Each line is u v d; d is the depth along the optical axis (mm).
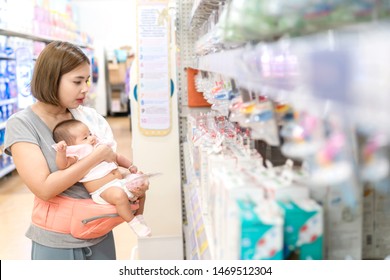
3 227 4371
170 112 3725
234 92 1733
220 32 1337
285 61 844
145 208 3795
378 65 492
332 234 1018
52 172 2004
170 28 3629
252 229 905
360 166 727
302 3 728
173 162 3773
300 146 864
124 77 14633
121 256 3764
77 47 2066
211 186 1406
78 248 2064
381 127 523
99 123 2416
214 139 2000
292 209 942
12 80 6652
